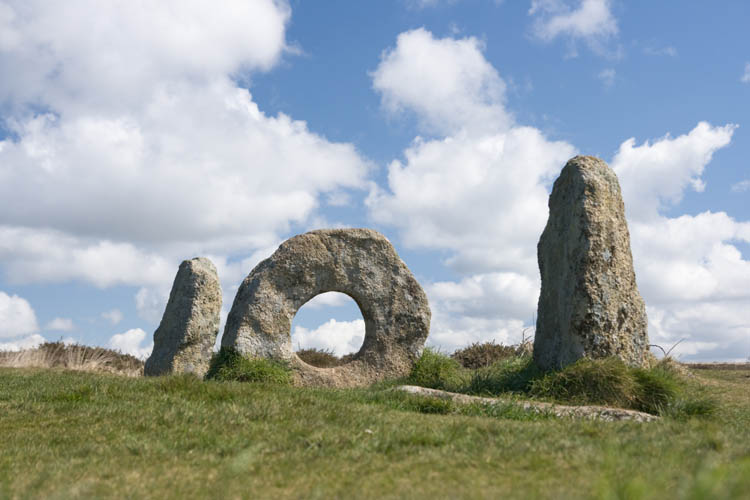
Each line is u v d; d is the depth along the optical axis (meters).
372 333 13.09
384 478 3.94
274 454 4.68
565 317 9.94
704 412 7.48
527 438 5.04
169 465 4.47
